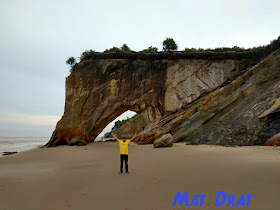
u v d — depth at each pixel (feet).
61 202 15.51
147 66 99.55
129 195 16.56
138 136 100.53
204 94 94.27
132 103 95.71
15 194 17.83
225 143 57.93
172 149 55.47
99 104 95.35
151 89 97.76
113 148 73.10
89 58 101.24
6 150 84.17
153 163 32.96
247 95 73.10
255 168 24.25
